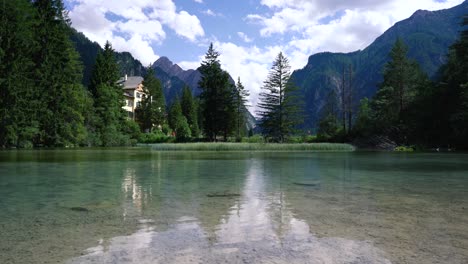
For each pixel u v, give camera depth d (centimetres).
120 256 312
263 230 403
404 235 383
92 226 421
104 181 901
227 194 680
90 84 5641
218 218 466
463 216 478
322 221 448
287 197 643
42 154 2420
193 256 312
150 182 879
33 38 3688
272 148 3772
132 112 8388
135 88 8706
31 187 783
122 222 443
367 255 315
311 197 645
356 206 552
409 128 4462
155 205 561
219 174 1099
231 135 6500
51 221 447
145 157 2148
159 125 8375
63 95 3966
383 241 359
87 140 4600
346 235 382
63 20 4241
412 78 5181
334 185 826
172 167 1378
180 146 3647
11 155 2266
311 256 312
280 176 1038
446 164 1603
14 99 3244
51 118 3838
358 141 4688
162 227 416
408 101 4997
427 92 4588
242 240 362
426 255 315
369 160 1931
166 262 296
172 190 733
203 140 6294
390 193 698
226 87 6150
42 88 3700
